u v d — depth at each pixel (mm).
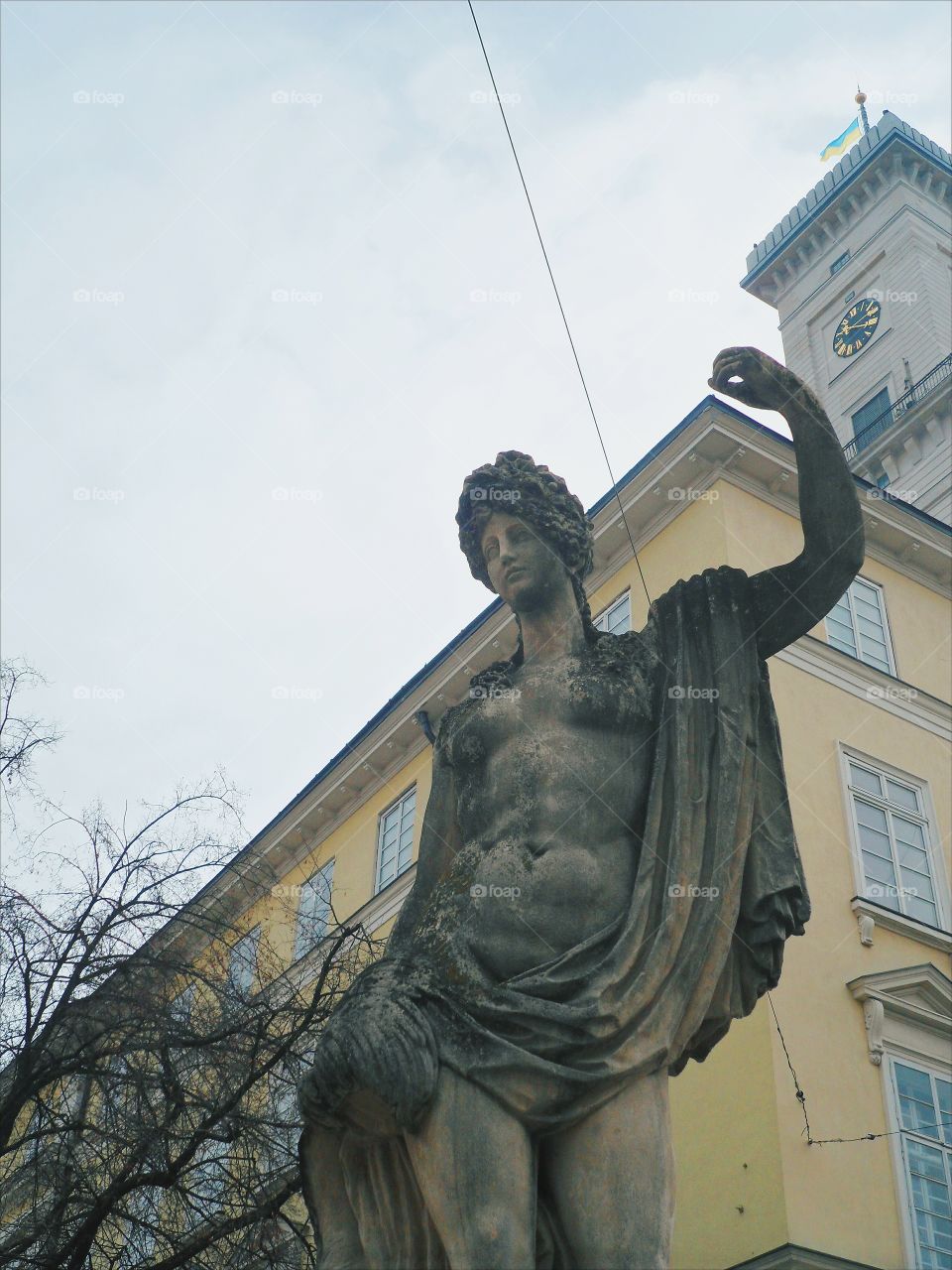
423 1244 2633
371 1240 2668
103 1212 8875
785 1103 13648
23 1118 10188
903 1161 13961
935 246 39281
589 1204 2572
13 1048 9500
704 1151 13938
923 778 17562
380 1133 2686
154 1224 9250
